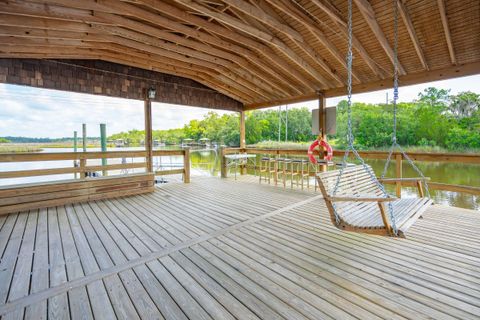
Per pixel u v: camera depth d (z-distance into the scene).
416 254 2.41
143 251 2.54
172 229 3.19
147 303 1.71
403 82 4.85
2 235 2.96
